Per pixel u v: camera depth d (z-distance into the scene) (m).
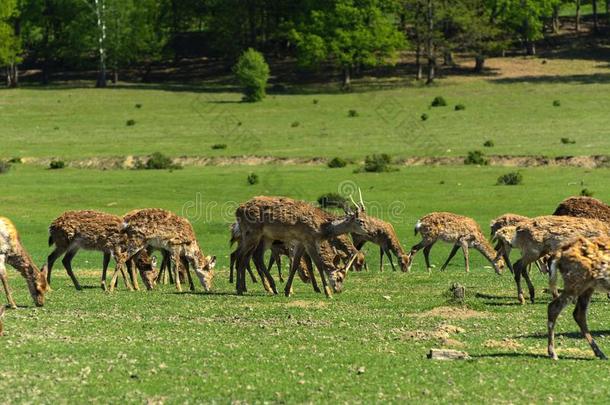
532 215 43.34
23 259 20.39
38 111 89.62
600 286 14.87
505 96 88.94
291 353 15.41
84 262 32.94
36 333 16.95
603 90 89.06
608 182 52.19
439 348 15.89
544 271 26.23
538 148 63.62
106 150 70.06
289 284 23.17
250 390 12.95
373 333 17.41
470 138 69.81
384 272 29.88
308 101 92.00
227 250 36.47
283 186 54.16
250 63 92.75
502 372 14.12
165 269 29.02
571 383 13.50
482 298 22.53
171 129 79.50
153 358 14.86
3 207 49.12
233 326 18.09
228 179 57.47
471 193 50.28
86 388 12.99
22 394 12.67
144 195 52.44
